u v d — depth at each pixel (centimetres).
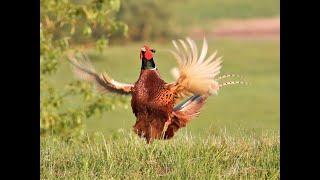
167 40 6625
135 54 5822
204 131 1521
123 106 2159
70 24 2177
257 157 1450
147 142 1373
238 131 1534
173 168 1414
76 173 1420
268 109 4741
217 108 4681
